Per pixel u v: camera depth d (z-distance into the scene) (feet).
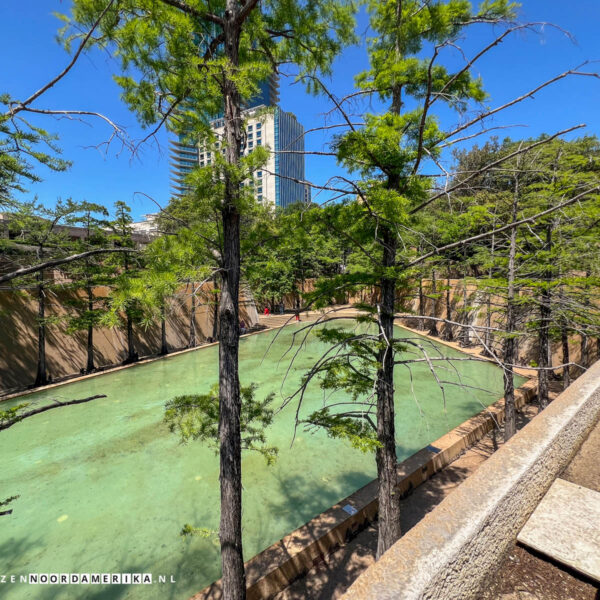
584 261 30.12
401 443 34.17
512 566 5.37
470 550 4.56
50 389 50.47
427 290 74.28
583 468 7.75
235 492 14.06
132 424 39.40
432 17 15.19
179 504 25.88
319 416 18.60
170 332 75.61
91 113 11.18
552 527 5.83
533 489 6.30
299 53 17.26
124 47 12.92
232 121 13.91
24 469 30.66
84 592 18.78
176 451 33.40
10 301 51.83
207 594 17.33
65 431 37.76
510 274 30.19
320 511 24.56
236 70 12.75
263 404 19.95
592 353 44.39
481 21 11.57
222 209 14.02
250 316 97.60
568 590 4.93
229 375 14.28
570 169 30.12
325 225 16.47
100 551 21.63
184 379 55.77
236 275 14.49
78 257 11.50
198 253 13.91
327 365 18.19
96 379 55.77
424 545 4.33
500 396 43.55
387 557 4.23
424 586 3.76
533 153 30.68
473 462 29.12
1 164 15.49
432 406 42.78
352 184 13.42
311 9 15.75
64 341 57.88
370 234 17.56
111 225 55.77
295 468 29.76
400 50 16.53
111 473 29.94
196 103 14.51
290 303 124.67
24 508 25.57
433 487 25.75
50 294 55.98
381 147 14.85
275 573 17.57
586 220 30.12
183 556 21.13
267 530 22.74
